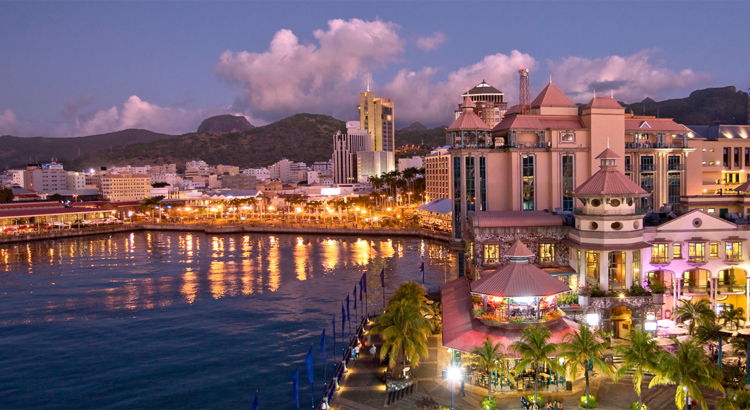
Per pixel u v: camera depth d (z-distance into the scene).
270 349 89.25
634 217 75.44
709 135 149.12
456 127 107.19
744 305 79.06
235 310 113.31
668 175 135.25
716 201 98.38
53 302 122.62
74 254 196.12
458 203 108.44
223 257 183.88
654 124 134.12
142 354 88.00
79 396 72.75
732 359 64.00
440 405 57.47
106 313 113.00
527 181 107.19
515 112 131.00
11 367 83.19
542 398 57.72
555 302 65.62
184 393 72.88
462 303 77.19
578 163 107.25
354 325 100.31
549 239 84.88
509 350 58.47
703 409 48.03
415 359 61.66
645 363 51.28
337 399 60.78
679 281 77.12
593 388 60.47
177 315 110.75
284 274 150.62
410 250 192.00
